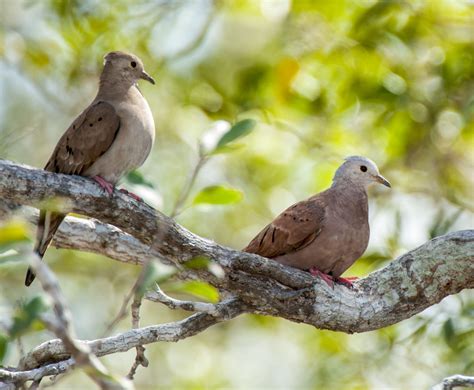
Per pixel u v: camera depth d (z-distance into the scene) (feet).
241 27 51.65
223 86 50.47
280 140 51.65
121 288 51.34
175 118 51.90
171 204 49.19
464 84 45.06
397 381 42.86
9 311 20.13
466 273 28.19
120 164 31.19
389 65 46.06
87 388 49.55
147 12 47.24
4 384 24.12
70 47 48.52
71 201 25.96
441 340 38.65
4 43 49.34
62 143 31.24
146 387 50.80
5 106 52.08
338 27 46.34
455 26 45.75
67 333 18.22
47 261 49.80
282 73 44.50
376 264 40.37
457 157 48.52
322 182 48.98
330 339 43.60
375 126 46.01
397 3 43.45
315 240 31.63
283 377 55.42
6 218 29.55
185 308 26.58
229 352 55.01
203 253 26.81
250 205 51.13
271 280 27.81
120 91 32.32
